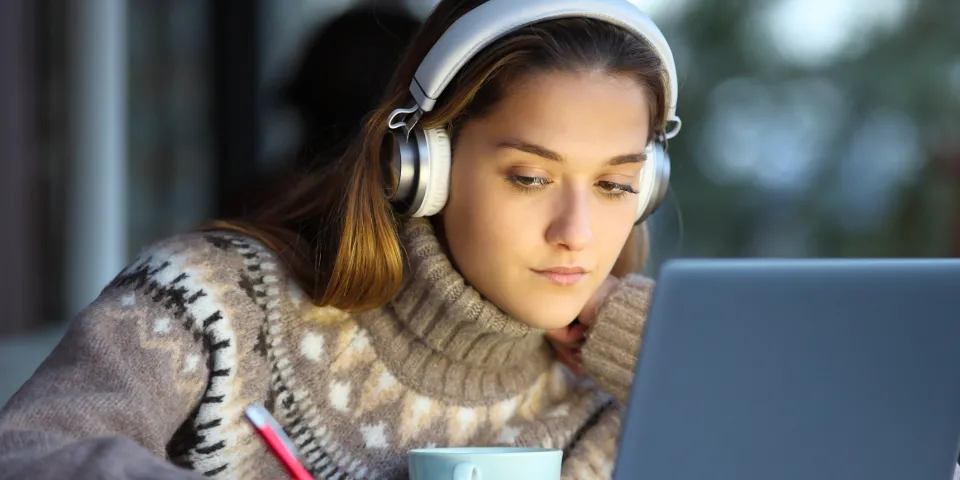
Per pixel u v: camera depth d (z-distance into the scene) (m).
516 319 2.46
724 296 1.70
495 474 1.99
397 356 2.62
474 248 2.39
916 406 1.83
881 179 9.83
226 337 2.43
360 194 2.48
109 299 2.40
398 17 4.02
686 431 1.71
